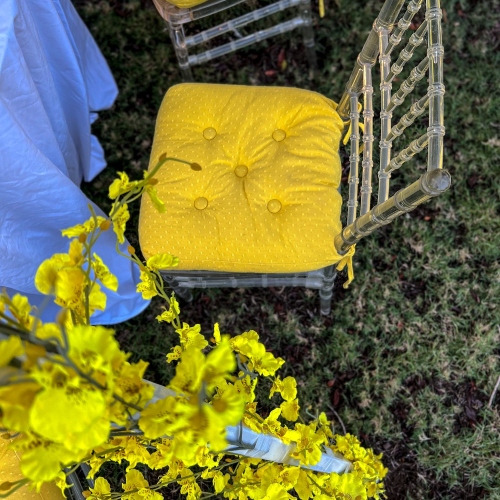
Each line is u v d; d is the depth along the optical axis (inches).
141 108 64.2
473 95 62.2
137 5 66.3
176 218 38.6
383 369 57.2
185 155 40.1
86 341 15.1
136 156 63.1
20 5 32.8
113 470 54.6
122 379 16.4
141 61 65.2
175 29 47.4
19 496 31.3
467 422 55.7
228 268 39.5
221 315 58.8
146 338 58.2
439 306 58.1
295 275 46.2
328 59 64.0
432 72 26.4
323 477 29.1
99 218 22.3
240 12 65.4
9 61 31.8
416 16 62.9
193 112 41.5
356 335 58.0
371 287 58.8
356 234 33.3
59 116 45.1
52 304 46.5
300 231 37.5
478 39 63.5
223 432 16.8
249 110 41.0
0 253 36.5
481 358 56.9
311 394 56.8
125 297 53.2
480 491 54.4
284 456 29.5
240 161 40.3
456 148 61.2
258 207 38.4
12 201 35.5
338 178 39.7
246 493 28.1
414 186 24.8
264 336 58.5
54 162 43.7
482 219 59.5
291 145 39.8
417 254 59.2
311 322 58.5
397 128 33.9
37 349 15.6
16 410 15.0
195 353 17.3
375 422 56.1
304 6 51.9
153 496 26.7
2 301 17.0
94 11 66.4
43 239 42.1
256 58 64.4
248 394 26.4
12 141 31.0
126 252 50.3
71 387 14.5
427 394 56.4
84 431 14.9
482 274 58.5
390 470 55.0
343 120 44.1
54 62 45.1
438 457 55.1
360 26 64.4
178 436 16.9
